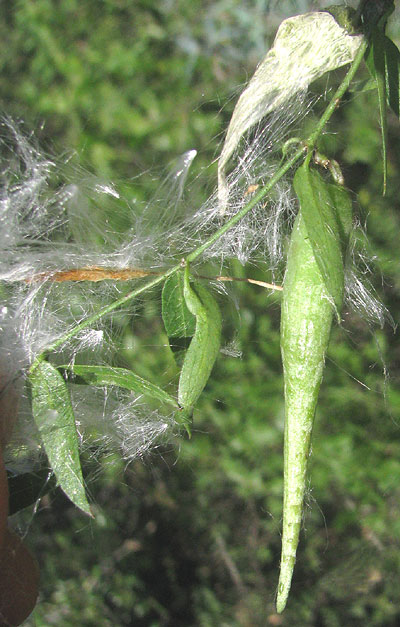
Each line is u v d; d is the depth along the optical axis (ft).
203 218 0.80
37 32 1.48
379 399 1.26
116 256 0.68
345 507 1.29
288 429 0.42
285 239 0.83
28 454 0.60
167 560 1.34
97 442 0.67
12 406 0.57
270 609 1.29
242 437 1.28
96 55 1.46
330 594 1.28
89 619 1.27
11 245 0.62
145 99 1.41
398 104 0.48
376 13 0.47
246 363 1.30
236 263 0.91
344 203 0.44
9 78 1.48
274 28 1.28
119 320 0.74
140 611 1.29
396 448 1.25
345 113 1.29
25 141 0.98
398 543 1.27
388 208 1.30
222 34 1.39
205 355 0.44
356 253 0.74
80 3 1.50
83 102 1.43
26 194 0.68
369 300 0.67
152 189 1.26
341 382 1.27
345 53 0.49
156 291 0.70
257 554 1.32
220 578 1.33
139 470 1.33
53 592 1.28
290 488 0.42
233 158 0.78
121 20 1.49
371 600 1.27
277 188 0.80
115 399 0.65
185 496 1.34
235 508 1.34
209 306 0.45
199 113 1.38
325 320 0.42
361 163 1.32
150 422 0.70
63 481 0.46
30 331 0.59
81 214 0.78
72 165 1.06
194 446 1.30
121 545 1.34
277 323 1.31
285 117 0.82
